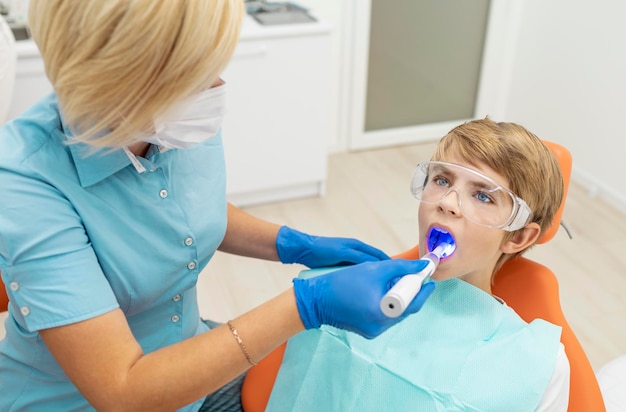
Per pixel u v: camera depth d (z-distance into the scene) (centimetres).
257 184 268
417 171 103
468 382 95
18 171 80
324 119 262
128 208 90
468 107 354
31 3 71
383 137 338
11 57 177
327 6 295
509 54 334
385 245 253
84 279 81
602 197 291
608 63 271
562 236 262
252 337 81
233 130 251
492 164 96
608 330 209
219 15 69
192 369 79
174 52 68
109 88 69
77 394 102
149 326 104
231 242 120
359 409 101
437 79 336
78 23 67
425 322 104
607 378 129
